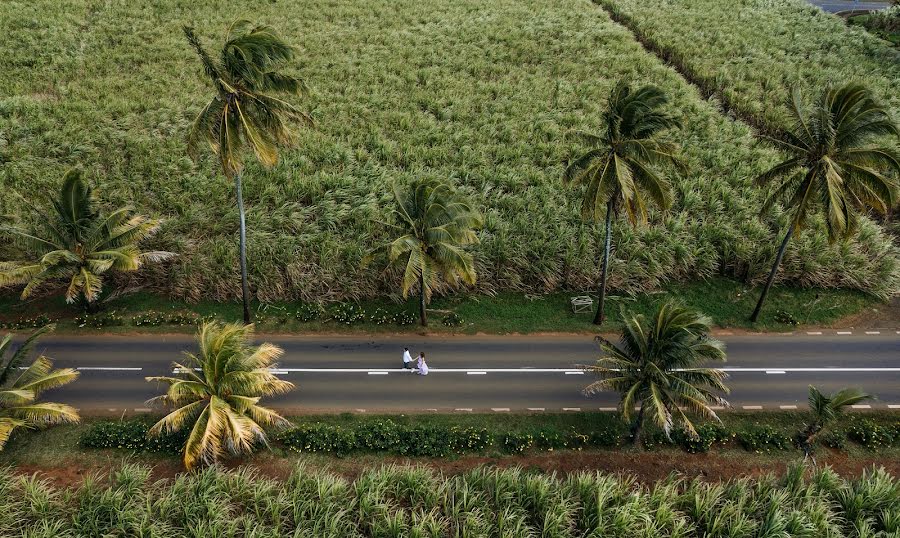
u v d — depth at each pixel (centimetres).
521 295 3359
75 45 5306
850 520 2145
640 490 2148
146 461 2330
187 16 6047
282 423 2434
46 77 4869
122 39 5478
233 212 3481
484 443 2445
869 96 2423
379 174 3919
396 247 2488
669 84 5156
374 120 4538
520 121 4584
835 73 5347
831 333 3145
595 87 5050
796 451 2467
